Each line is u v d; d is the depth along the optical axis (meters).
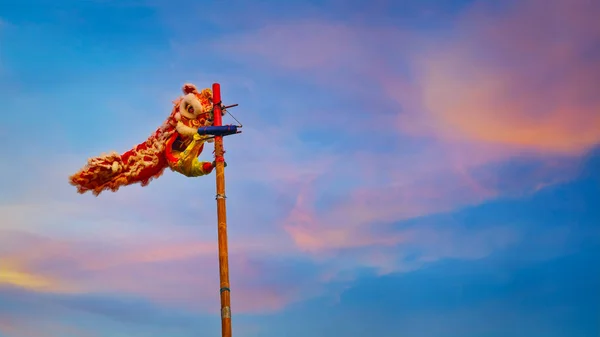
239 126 34.97
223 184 33.88
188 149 37.84
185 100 38.16
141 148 38.97
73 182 38.38
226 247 32.56
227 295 31.70
